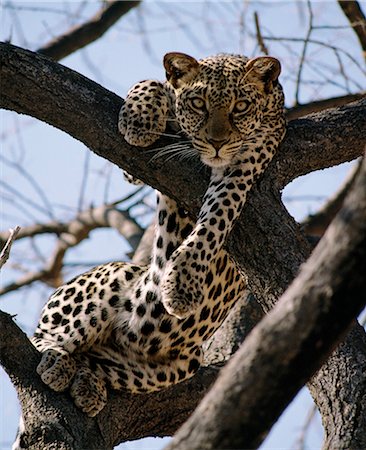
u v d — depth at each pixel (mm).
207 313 11289
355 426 9352
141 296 11234
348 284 6469
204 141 10695
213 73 11109
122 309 11328
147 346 11180
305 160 10922
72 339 11164
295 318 6559
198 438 6621
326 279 6492
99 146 10695
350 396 9484
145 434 11305
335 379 9602
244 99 10953
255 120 10898
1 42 10711
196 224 10391
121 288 11406
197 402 11414
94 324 11242
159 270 11125
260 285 10148
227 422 6609
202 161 10680
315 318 6527
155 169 10625
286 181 10789
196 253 10039
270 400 6613
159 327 11125
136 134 10562
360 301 6520
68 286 11609
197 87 11023
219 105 10867
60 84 10648
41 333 11328
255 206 10336
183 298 9938
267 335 6602
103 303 11344
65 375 10555
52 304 11508
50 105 10609
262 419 6625
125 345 11234
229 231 10211
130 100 10797
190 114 10984
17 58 10578
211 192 10383
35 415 10281
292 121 11297
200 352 11461
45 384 10477
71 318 11312
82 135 10680
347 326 6594
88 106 10664
